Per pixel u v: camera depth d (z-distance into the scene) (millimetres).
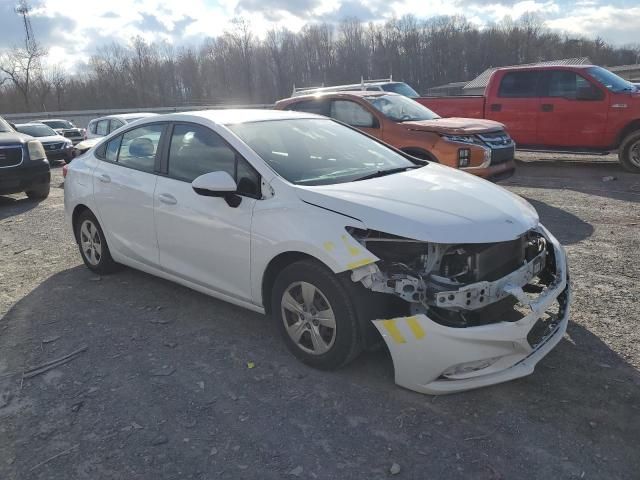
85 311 4492
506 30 87500
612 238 5938
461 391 2998
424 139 7777
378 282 2998
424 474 2541
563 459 2598
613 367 3348
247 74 81188
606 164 11570
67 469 2648
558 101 10484
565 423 2850
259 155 3730
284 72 81562
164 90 76875
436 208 3176
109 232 4926
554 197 8281
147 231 4426
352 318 3137
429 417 2941
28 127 19516
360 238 3109
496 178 7797
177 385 3342
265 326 4109
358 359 3547
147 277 5238
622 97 9922
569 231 6305
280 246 3357
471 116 11492
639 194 8242
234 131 3953
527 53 86250
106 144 5094
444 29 83812
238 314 4328
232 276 3787
